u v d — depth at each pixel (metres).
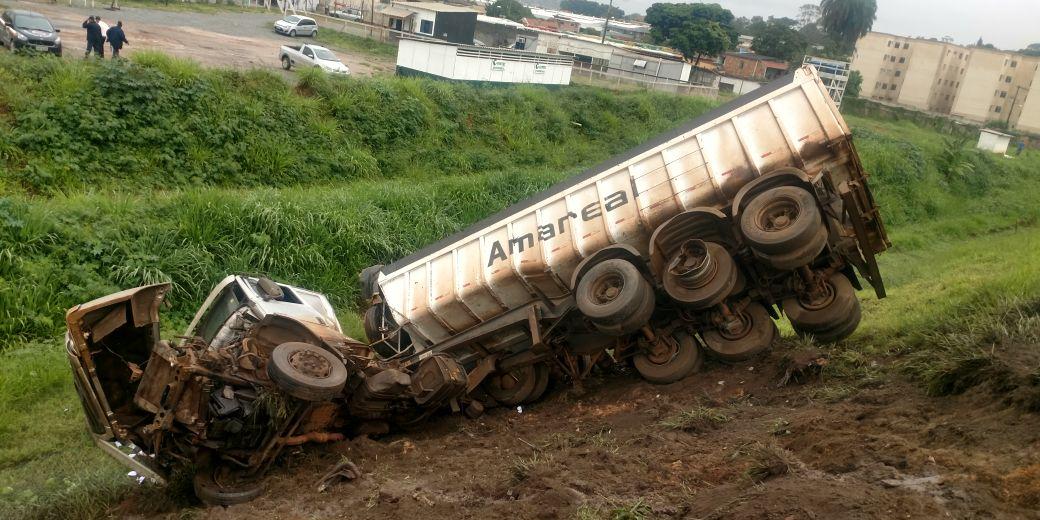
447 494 6.00
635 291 7.99
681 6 82.94
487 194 21.39
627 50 56.84
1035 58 78.00
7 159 17.19
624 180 8.66
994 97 80.75
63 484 7.39
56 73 19.59
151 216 14.75
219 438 6.58
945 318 8.02
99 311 6.32
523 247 9.09
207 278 13.59
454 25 52.88
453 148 28.09
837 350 8.24
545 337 9.11
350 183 22.98
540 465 6.16
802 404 7.08
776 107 8.16
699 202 8.25
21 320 11.24
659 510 5.09
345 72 31.53
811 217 7.48
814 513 4.44
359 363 7.62
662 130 36.78
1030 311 7.25
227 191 18.00
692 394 8.22
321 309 9.98
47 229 12.81
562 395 9.57
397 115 27.02
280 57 32.88
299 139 23.27
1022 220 28.53
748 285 8.64
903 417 5.91
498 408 9.88
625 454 6.38
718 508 4.84
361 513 5.88
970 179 33.88
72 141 18.31
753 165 8.11
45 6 36.56
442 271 9.78
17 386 9.41
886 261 19.59
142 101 20.25
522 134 31.00
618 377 9.75
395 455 7.43
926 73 83.38
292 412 6.62
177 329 12.47
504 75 37.03
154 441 6.36
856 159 8.03
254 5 58.09
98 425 6.57
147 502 6.73
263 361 6.82
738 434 6.53
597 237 8.62
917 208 28.66
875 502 4.44
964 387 6.03
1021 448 4.81
